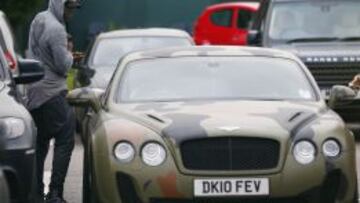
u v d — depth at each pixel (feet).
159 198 57.93
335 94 67.46
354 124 111.24
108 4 209.97
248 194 58.08
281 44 118.21
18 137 57.16
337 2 121.08
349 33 118.42
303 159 58.54
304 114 61.46
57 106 71.56
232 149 58.44
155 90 65.87
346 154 59.31
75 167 92.73
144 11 211.00
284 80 67.10
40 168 72.69
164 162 58.08
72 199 76.23
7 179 56.59
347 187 59.16
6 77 64.85
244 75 67.15
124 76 67.46
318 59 112.98
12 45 85.40
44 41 71.31
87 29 208.95
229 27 185.26
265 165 58.49
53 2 71.77
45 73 71.41
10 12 168.45
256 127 59.00
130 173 58.13
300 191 58.29
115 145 58.75
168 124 59.41
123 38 117.50
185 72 67.31
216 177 58.08
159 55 69.31
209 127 58.85
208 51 69.82
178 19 212.23
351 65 113.09
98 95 67.62
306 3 121.39
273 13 121.08
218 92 65.62
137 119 60.59
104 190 58.85
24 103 69.10
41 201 72.02
